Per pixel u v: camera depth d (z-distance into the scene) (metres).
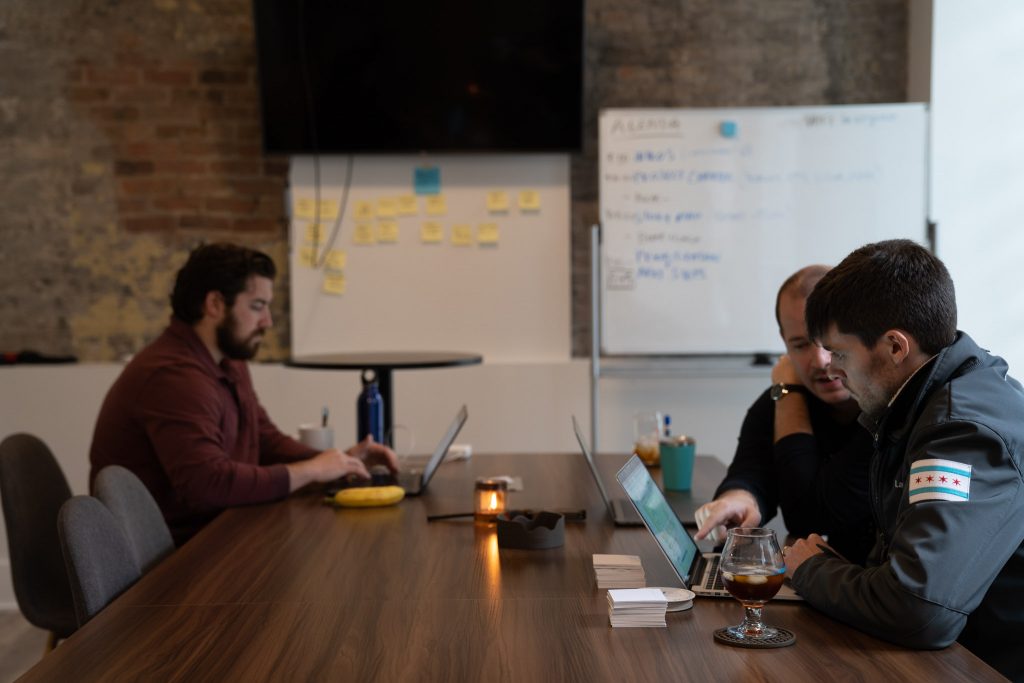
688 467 2.51
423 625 1.45
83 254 4.46
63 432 4.32
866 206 4.30
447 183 4.41
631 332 4.34
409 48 4.24
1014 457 1.38
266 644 1.37
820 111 4.29
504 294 4.44
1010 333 4.38
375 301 4.43
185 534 2.56
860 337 1.51
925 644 1.32
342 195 4.39
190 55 4.43
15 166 4.42
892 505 1.54
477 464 2.92
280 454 2.89
